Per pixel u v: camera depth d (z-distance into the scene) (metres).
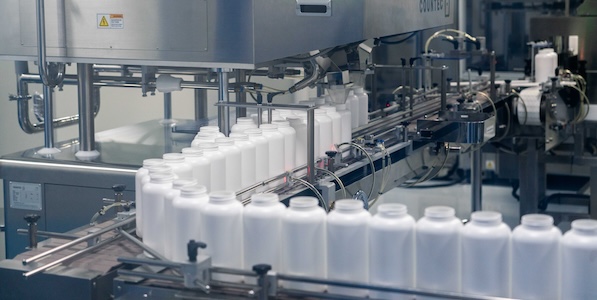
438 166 4.17
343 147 3.41
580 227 1.99
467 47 7.00
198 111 4.46
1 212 5.07
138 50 3.00
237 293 2.10
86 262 2.33
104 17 3.03
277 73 3.71
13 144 5.30
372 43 4.07
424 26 4.66
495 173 7.09
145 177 2.40
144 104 5.62
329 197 2.88
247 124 3.08
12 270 2.26
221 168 2.64
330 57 3.80
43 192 3.56
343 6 3.53
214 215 2.13
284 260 2.13
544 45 5.23
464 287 2.05
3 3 3.20
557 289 2.02
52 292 2.24
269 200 2.14
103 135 4.15
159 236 2.33
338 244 2.09
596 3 5.36
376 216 2.10
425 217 2.08
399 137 3.73
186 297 2.10
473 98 4.70
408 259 2.07
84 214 3.50
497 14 6.94
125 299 2.17
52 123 3.78
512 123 4.86
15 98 4.25
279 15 2.97
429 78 5.43
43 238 3.57
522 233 2.01
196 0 2.88
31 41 3.18
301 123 3.08
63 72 3.45
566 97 4.93
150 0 2.95
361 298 2.04
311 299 2.08
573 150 5.65
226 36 2.86
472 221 2.06
